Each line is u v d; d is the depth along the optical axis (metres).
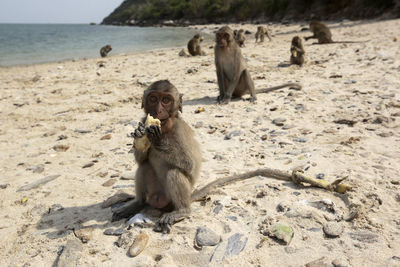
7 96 2.88
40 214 1.08
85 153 1.60
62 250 0.88
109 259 0.83
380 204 0.98
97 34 16.61
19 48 9.09
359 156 1.31
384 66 2.88
